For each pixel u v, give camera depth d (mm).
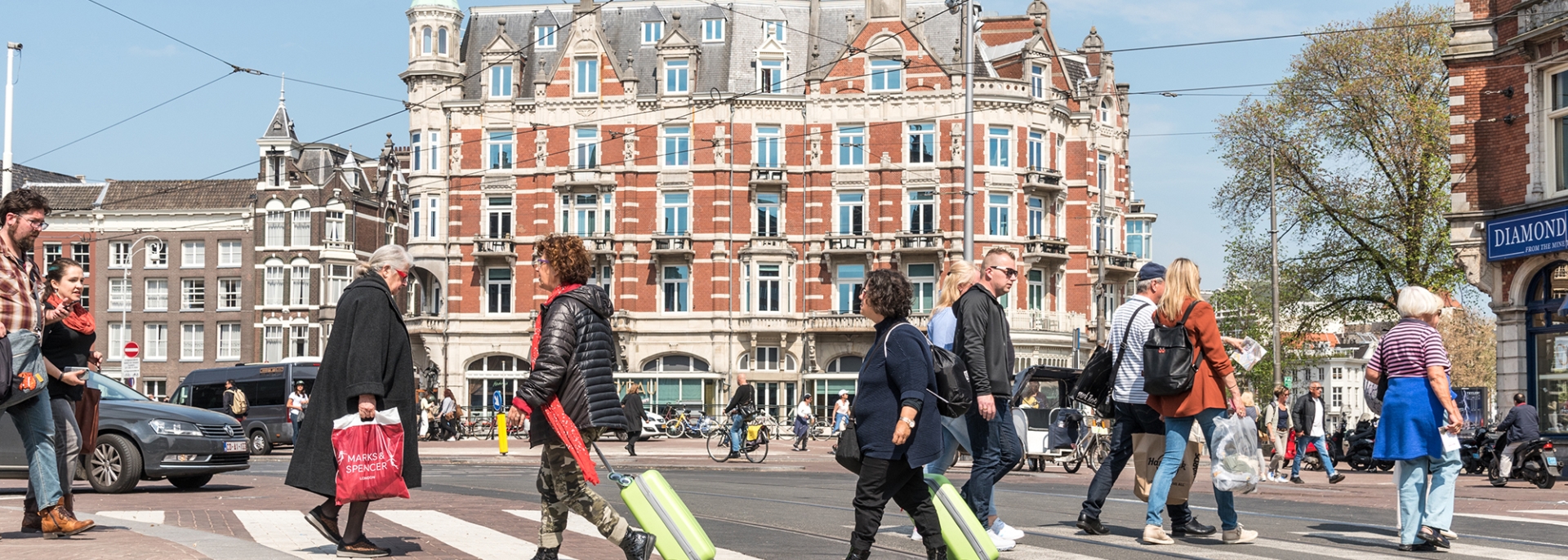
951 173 49062
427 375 49938
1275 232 41281
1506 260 23812
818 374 49719
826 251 49562
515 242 50500
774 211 50312
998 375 8875
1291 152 42125
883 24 49844
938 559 7539
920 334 7422
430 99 51156
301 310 64500
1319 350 49906
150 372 65688
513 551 8867
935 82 49312
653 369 50250
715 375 49594
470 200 50969
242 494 14977
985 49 52125
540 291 50406
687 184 49969
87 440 9484
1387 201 40719
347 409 7816
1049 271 51031
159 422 15039
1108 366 9984
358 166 67250
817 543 9625
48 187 68375
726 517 11992
